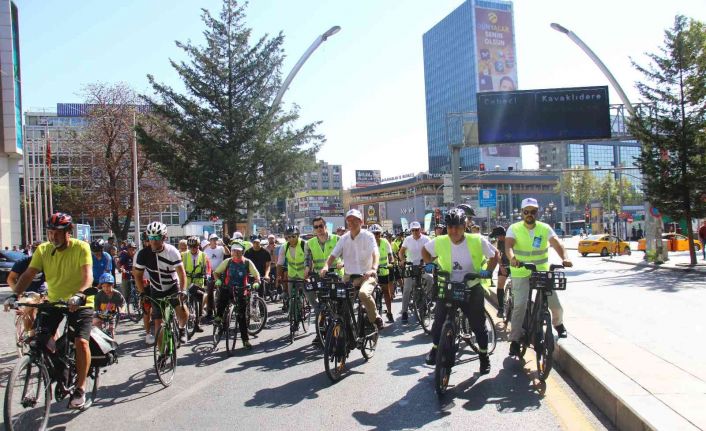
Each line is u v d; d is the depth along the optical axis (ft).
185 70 77.20
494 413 16.14
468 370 21.38
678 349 21.83
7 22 122.31
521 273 22.04
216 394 19.63
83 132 124.98
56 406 18.66
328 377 20.39
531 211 21.89
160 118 80.59
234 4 79.46
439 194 328.70
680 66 69.05
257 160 77.05
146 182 125.18
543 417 15.64
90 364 18.13
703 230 81.61
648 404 14.03
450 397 17.89
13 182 128.06
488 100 81.92
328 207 393.91
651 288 47.34
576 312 30.78
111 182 121.29
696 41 68.59
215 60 78.02
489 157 362.94
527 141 81.46
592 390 17.02
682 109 69.72
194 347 29.09
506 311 30.68
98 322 20.16
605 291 46.01
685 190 68.54
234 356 26.45
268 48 79.51
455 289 18.66
